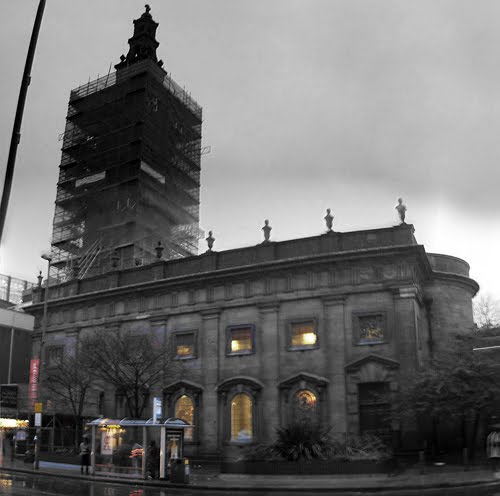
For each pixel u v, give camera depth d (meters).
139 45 81.56
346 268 40.59
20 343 63.56
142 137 71.62
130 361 41.16
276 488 25.47
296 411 39.19
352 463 28.72
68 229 74.56
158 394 44.47
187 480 28.16
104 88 77.38
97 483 30.00
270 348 41.28
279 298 41.88
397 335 37.97
